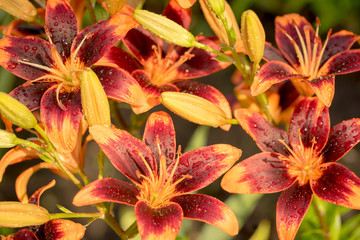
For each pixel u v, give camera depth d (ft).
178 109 2.53
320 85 2.61
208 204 2.50
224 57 2.68
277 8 5.53
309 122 2.68
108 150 2.52
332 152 2.67
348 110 5.34
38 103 2.61
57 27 2.70
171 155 2.62
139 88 2.57
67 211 2.59
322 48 2.82
